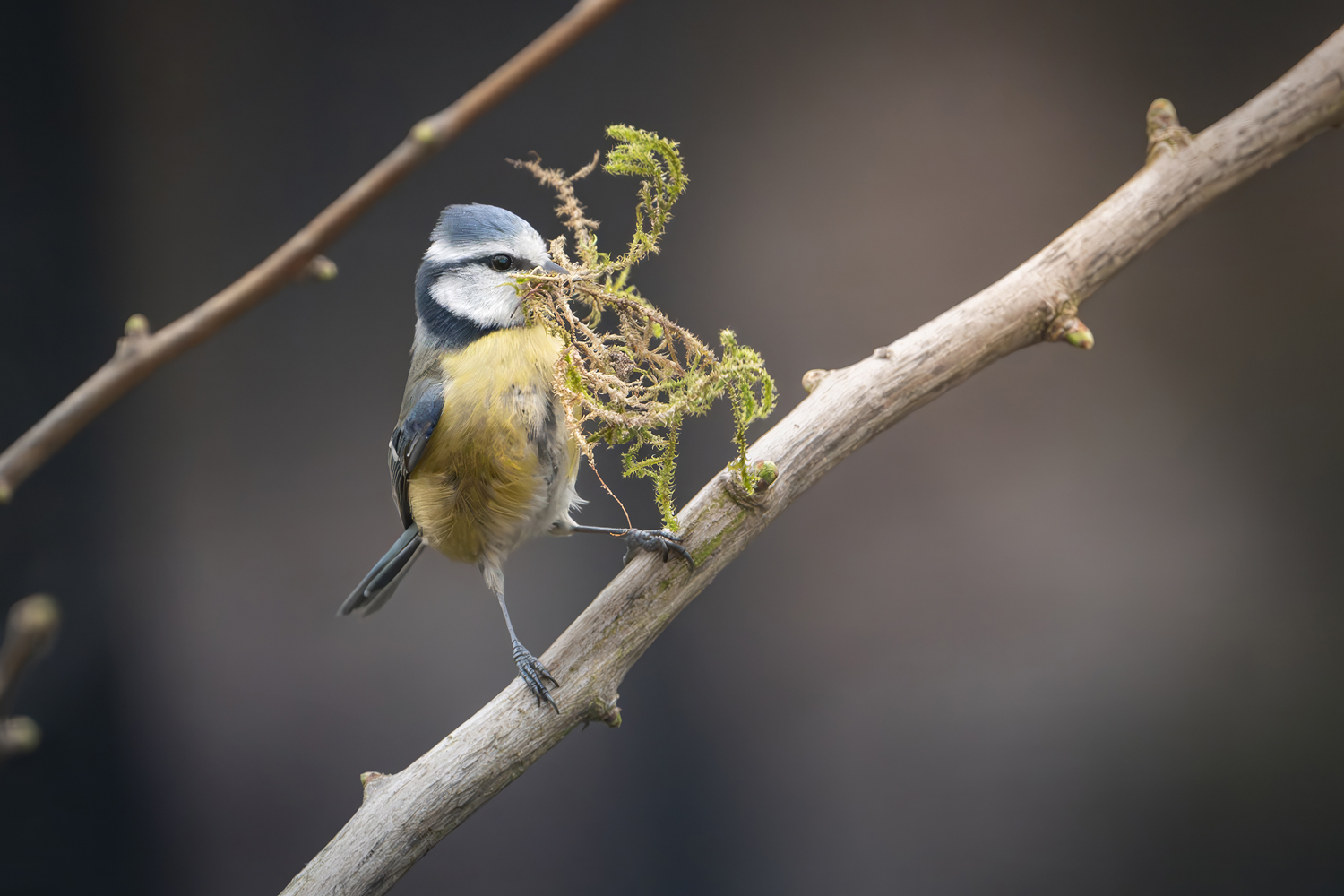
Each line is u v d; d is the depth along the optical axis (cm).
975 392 1079
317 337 1109
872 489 1073
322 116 1103
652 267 1090
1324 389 1032
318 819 1034
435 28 1102
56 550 1041
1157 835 984
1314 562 1017
